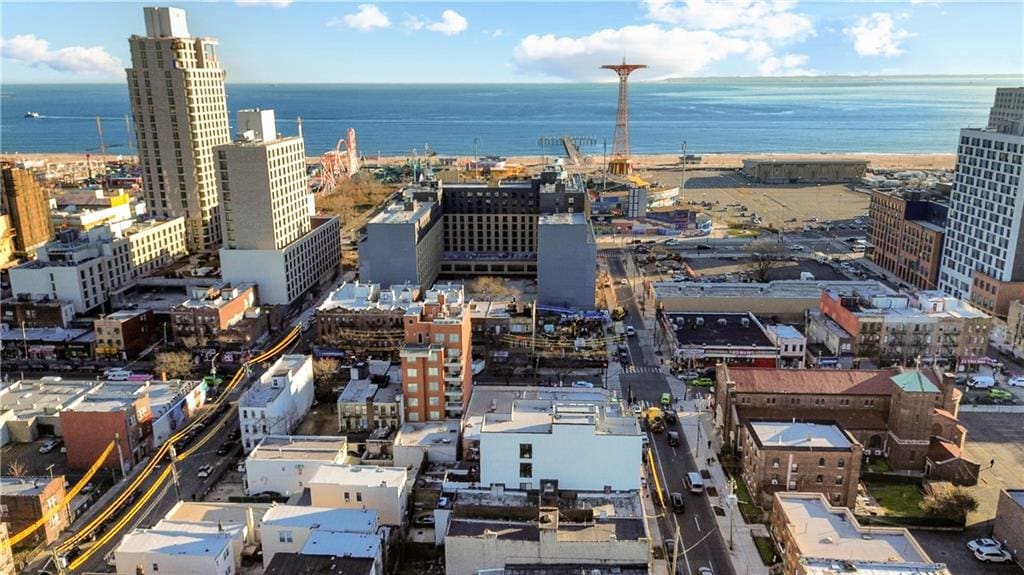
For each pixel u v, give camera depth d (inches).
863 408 5403.5
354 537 3880.4
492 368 6953.7
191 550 3841.0
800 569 3644.2
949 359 6889.8
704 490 4977.9
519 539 3735.2
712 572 4148.6
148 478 5211.6
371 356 7175.2
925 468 5118.1
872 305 7155.5
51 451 5526.6
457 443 5226.4
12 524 4397.1
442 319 5679.1
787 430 4945.9
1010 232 7765.8
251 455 4936.0
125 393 5689.0
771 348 6820.9
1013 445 5531.5
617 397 5629.9
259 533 4352.9
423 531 4498.0
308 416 6146.7
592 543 3705.7
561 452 4397.1
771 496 4687.5
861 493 4904.0
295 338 7800.2
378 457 5388.8
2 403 5900.6
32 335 7519.7
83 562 4293.8
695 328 7396.7
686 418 6013.8
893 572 3558.1
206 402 6392.7
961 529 4466.0
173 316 7263.8
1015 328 7460.6
